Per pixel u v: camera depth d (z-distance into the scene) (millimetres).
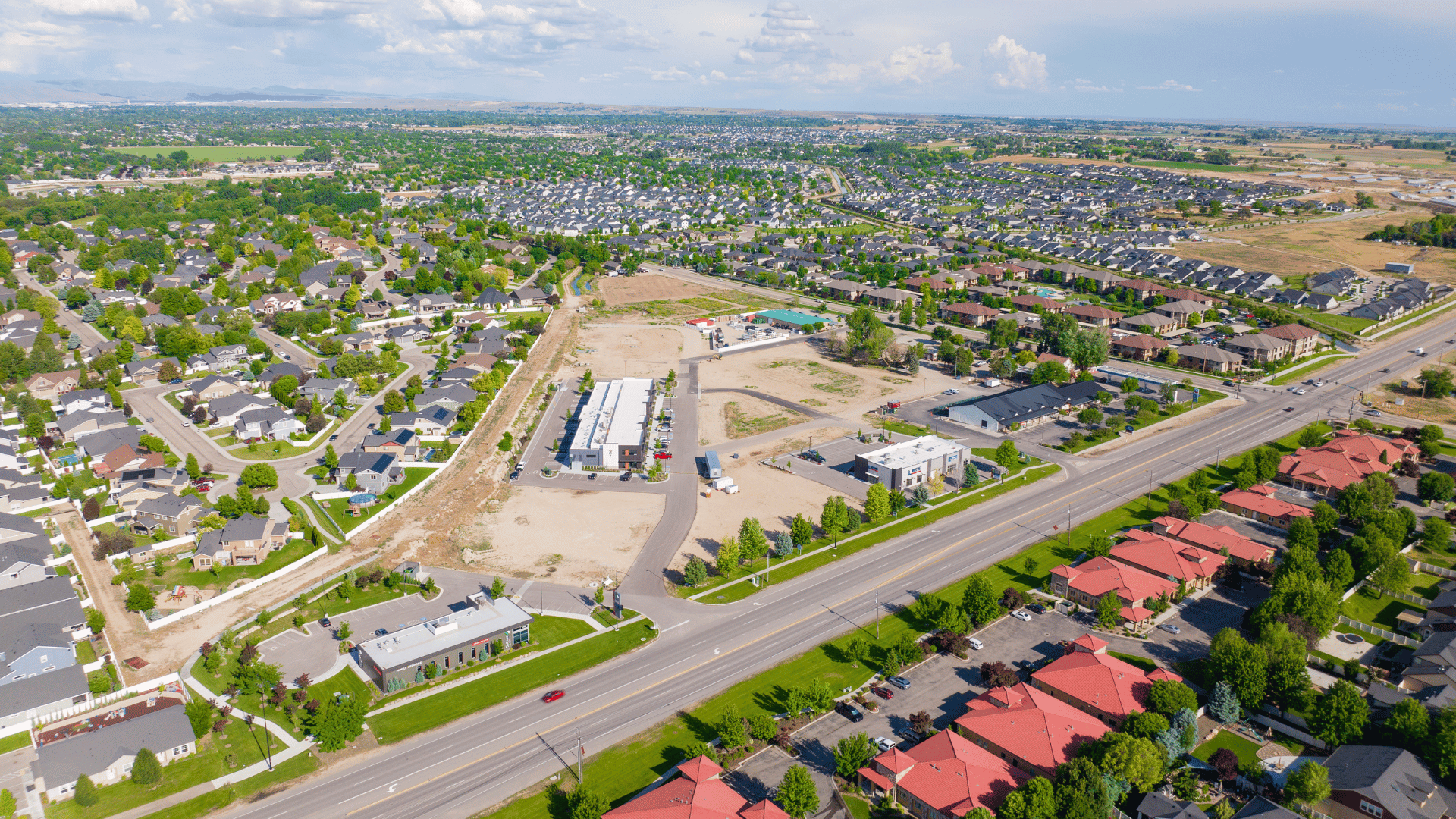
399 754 88438
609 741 90000
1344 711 85875
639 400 188875
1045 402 191875
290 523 135250
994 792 78438
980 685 98875
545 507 147375
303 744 90125
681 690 98375
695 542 134750
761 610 115625
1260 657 92688
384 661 98625
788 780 77812
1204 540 127812
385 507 145500
